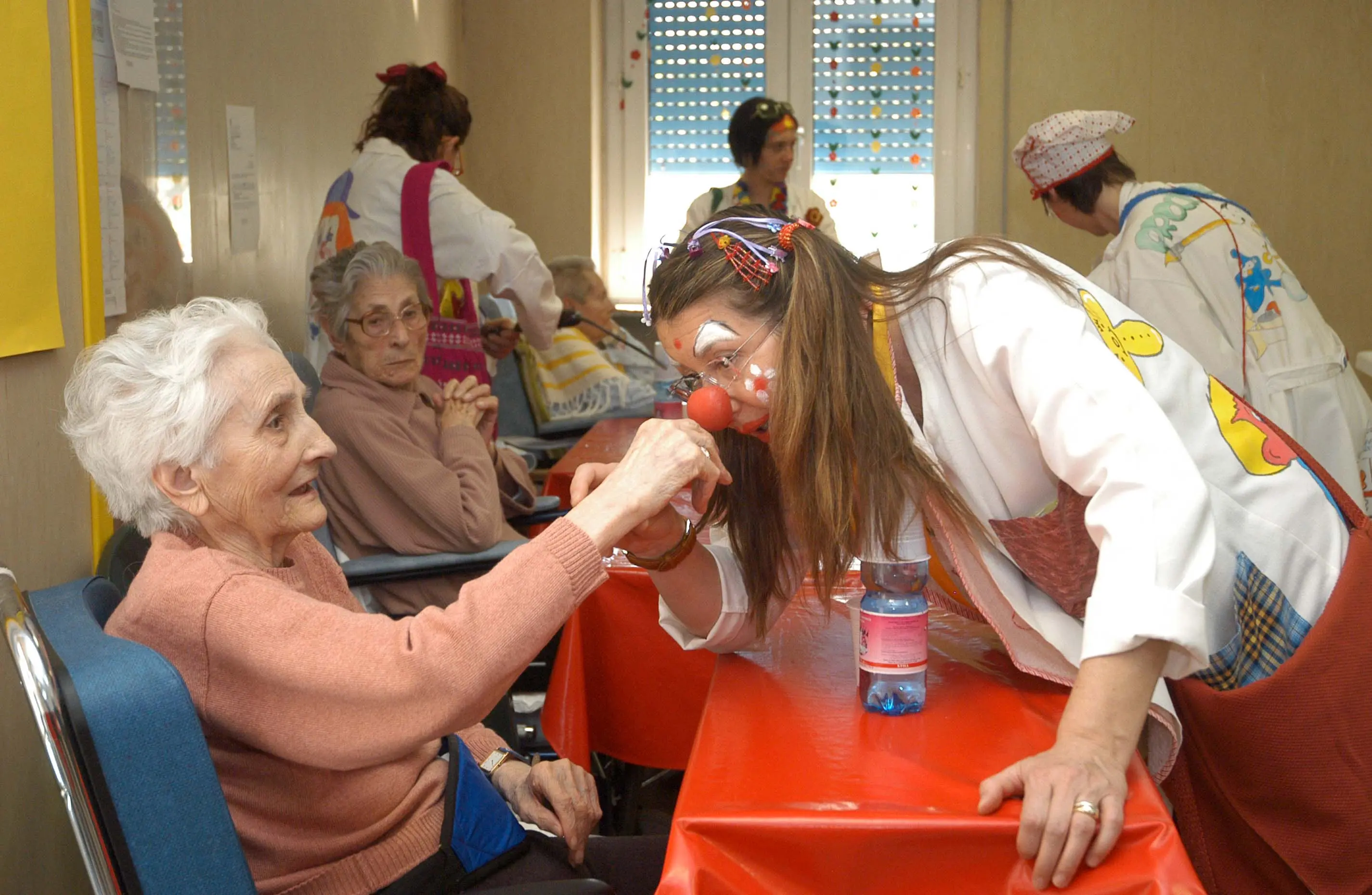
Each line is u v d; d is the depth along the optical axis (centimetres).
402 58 416
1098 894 88
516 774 143
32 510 154
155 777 89
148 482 114
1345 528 124
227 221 263
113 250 193
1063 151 282
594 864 140
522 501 247
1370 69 464
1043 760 94
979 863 92
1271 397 255
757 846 93
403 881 121
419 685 103
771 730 113
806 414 112
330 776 116
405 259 213
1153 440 104
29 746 150
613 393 384
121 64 198
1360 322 477
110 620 109
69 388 116
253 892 92
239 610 105
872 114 505
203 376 113
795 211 434
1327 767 114
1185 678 117
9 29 145
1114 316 124
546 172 500
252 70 279
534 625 107
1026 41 477
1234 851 121
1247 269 256
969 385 116
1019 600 119
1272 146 473
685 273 117
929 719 115
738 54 509
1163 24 470
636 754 175
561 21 491
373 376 212
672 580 131
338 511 212
